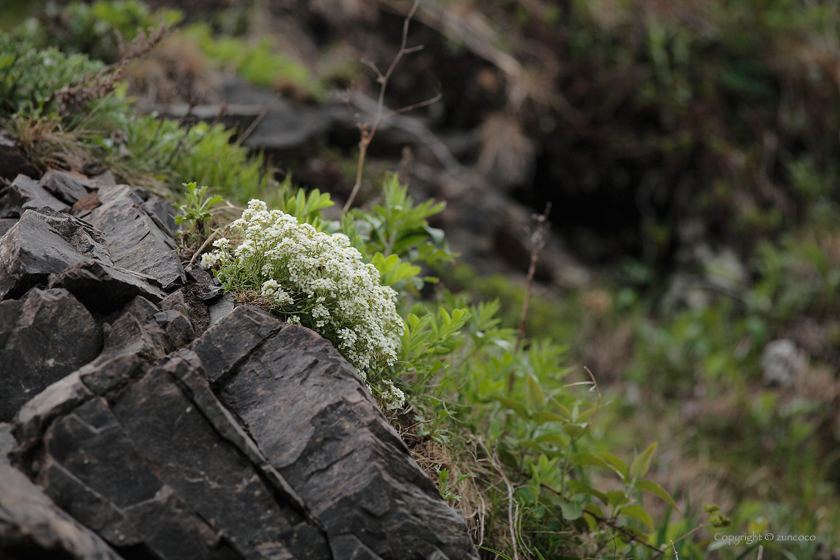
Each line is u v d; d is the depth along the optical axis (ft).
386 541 5.73
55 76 11.29
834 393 20.12
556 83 29.09
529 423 9.35
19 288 6.49
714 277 27.20
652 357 21.89
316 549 5.64
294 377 6.34
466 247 24.43
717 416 19.01
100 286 6.48
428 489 6.20
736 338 23.65
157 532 5.23
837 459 18.37
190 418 5.62
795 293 24.86
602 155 29.04
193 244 8.14
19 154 9.28
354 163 21.67
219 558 5.38
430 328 9.30
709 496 15.46
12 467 4.97
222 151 11.85
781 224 28.58
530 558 8.43
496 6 29.78
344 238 7.52
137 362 5.70
